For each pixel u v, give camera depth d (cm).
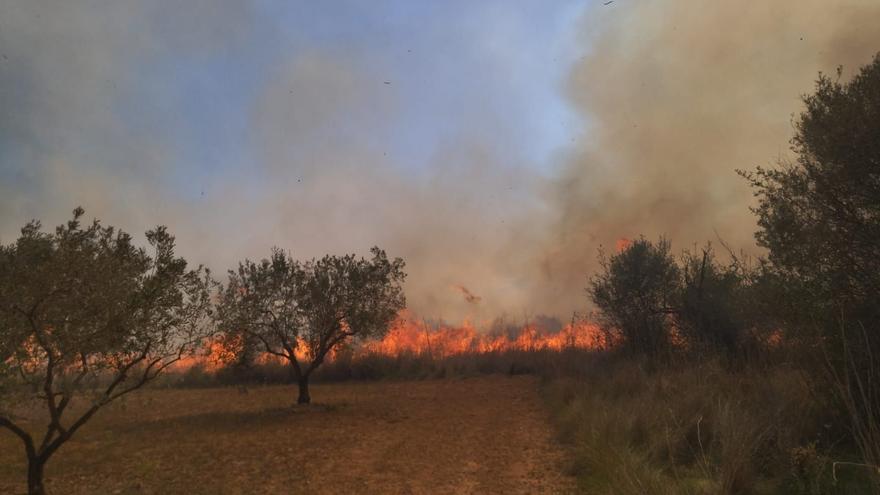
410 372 2034
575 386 1237
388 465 790
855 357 608
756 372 838
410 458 830
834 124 632
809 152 670
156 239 693
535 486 662
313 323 1428
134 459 848
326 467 784
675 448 689
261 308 1370
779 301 692
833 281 643
